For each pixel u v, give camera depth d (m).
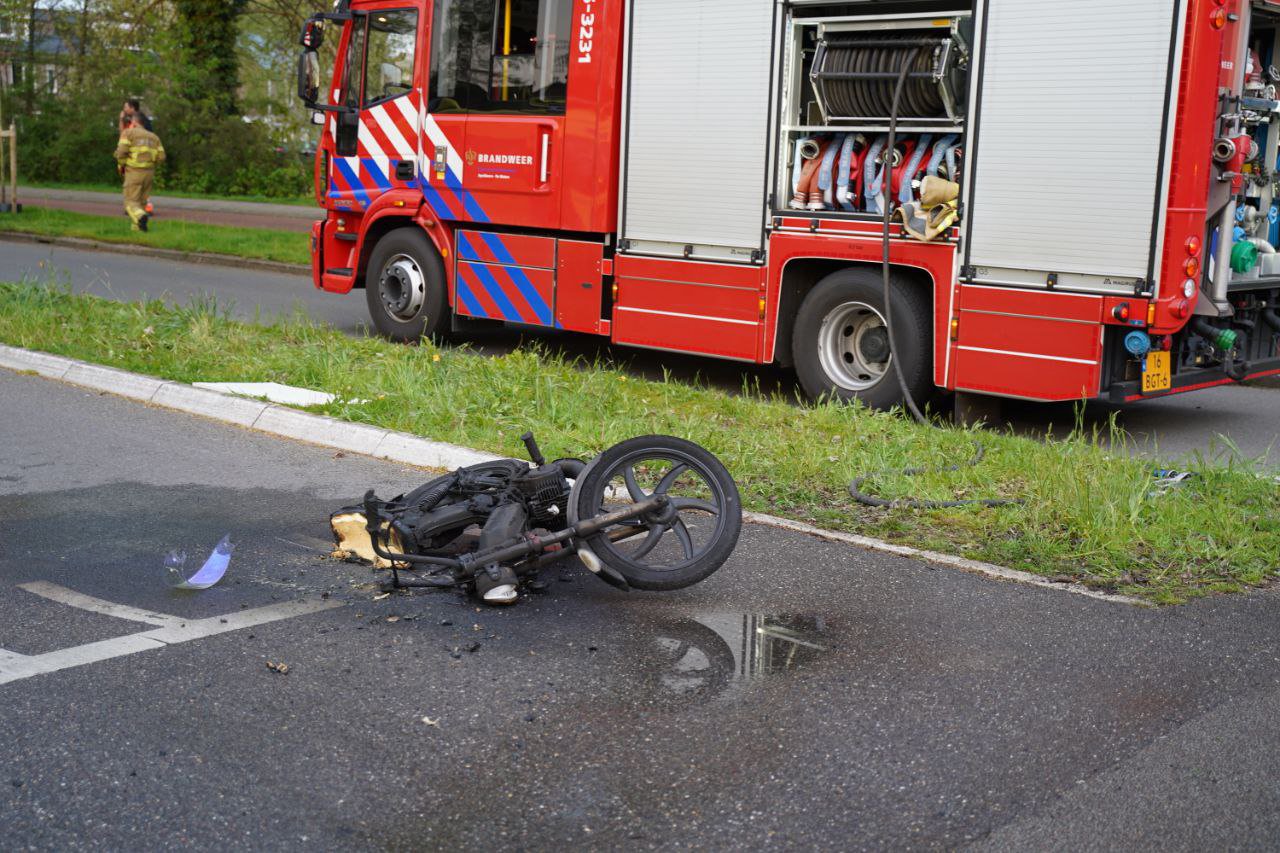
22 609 5.10
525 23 10.99
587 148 10.65
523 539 5.17
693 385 10.71
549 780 3.76
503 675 4.53
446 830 3.46
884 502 6.68
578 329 11.00
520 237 11.30
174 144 35.19
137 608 5.14
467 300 11.80
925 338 9.21
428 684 4.44
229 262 19.41
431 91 11.77
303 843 3.39
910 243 9.05
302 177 35.31
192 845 3.37
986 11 8.58
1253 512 6.63
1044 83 8.39
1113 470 7.08
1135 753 3.99
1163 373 8.53
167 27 36.75
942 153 8.99
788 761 3.90
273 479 7.21
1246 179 8.67
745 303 9.94
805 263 9.90
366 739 4.01
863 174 9.38
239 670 4.53
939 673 4.60
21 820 3.47
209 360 10.05
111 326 11.36
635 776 3.79
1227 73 8.20
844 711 4.27
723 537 5.27
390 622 5.03
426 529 5.38
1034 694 4.43
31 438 8.07
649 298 10.47
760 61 9.65
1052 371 8.55
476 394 8.84
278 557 5.83
